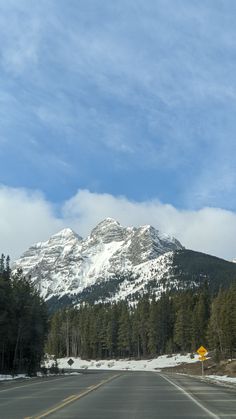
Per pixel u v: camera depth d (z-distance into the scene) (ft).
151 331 512.22
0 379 173.47
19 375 216.13
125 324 540.11
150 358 495.00
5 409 59.88
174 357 464.65
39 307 295.69
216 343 397.60
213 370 237.45
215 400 73.61
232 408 61.16
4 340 234.79
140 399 75.41
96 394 86.53
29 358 291.38
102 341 572.10
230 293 380.17
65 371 323.37
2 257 264.93
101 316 583.58
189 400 73.61
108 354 594.65
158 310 517.96
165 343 520.01
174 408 61.11
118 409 59.72
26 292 265.95
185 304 513.04
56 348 627.87
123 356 561.02
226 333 351.67
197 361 371.56
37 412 55.98
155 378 167.12
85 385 119.24
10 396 83.30
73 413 55.11
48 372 274.36
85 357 585.63
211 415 53.01
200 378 167.63
